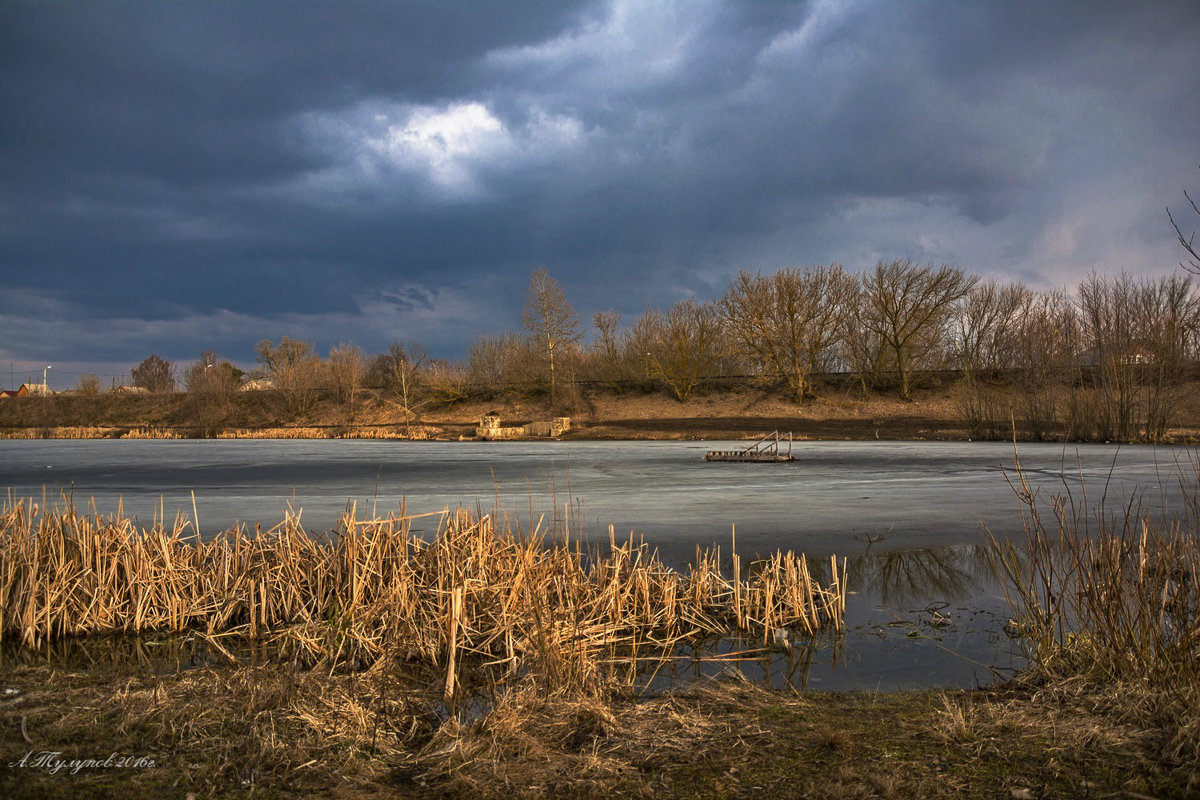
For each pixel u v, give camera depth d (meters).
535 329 69.44
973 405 49.44
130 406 78.25
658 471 26.72
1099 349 43.69
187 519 14.88
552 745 4.76
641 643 7.56
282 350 97.38
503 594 7.28
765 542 12.52
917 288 61.31
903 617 8.36
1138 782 4.02
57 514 9.35
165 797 4.04
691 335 66.44
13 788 4.11
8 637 7.92
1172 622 5.87
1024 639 7.31
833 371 69.50
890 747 4.60
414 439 57.03
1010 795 3.92
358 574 8.20
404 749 4.85
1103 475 23.22
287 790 4.14
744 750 4.60
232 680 5.96
